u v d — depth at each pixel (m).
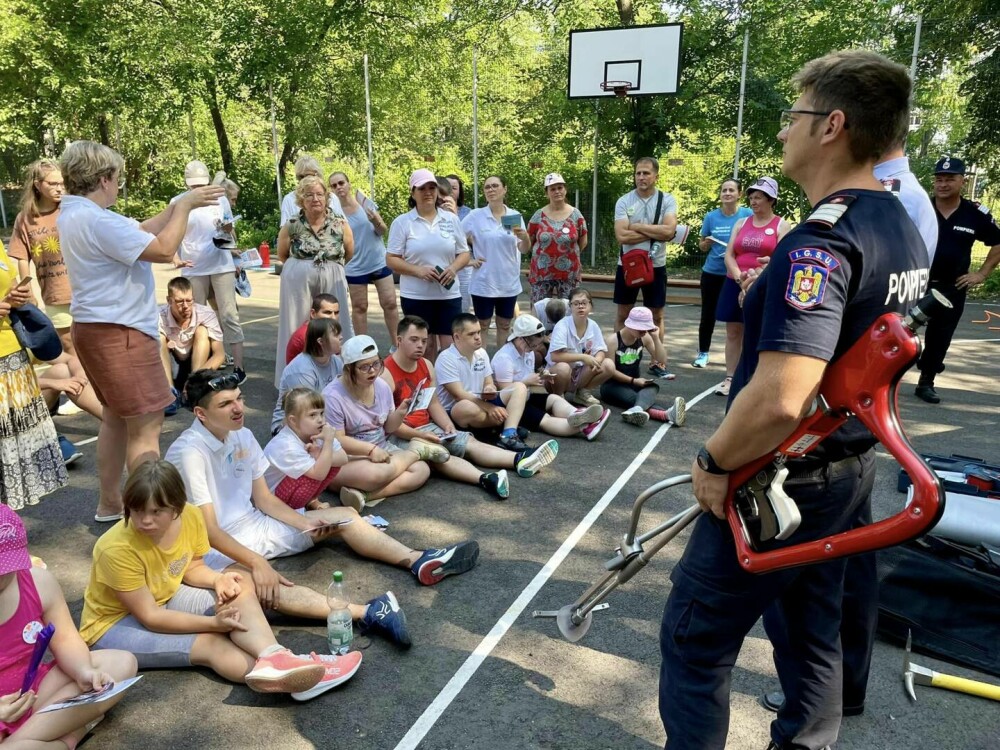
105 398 3.44
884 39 12.88
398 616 2.81
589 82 12.60
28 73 16.92
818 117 1.61
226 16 15.92
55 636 2.26
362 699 2.53
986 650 2.70
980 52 12.41
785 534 1.55
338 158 20.28
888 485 4.22
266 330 8.65
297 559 3.44
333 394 4.08
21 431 3.39
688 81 13.22
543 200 15.02
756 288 1.64
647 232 6.57
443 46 17.42
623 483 4.36
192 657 2.62
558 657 2.75
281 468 3.52
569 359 5.53
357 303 6.56
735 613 1.76
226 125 22.31
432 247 5.66
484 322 6.59
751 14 12.79
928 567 2.89
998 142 12.44
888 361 1.39
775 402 1.43
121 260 3.19
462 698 2.53
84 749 2.30
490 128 20.05
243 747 2.31
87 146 3.26
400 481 4.12
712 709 1.80
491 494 4.19
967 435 5.05
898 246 1.54
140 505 2.45
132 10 15.88
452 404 4.88
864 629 2.29
